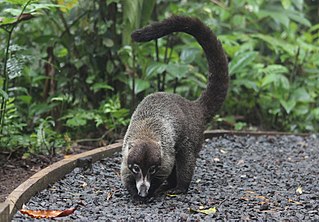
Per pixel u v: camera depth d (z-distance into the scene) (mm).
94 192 2432
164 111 2404
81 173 2641
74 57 3400
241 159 3023
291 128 3875
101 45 3379
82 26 3414
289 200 2354
